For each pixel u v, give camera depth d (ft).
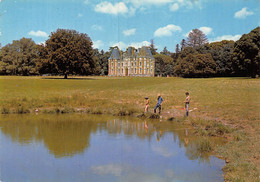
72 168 21.45
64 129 36.68
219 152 25.72
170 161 23.39
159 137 32.30
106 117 47.88
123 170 20.77
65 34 183.93
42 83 124.16
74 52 181.68
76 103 61.77
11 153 25.21
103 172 20.63
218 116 44.55
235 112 47.14
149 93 84.38
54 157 24.08
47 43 183.93
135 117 47.80
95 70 208.03
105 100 65.16
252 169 20.59
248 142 28.45
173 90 94.17
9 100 62.08
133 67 353.92
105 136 32.50
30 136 32.07
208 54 233.35
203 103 59.52
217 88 98.07
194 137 32.42
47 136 32.19
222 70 232.94
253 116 43.06
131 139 31.09
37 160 23.18
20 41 237.66
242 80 136.77
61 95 76.18
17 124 40.19
